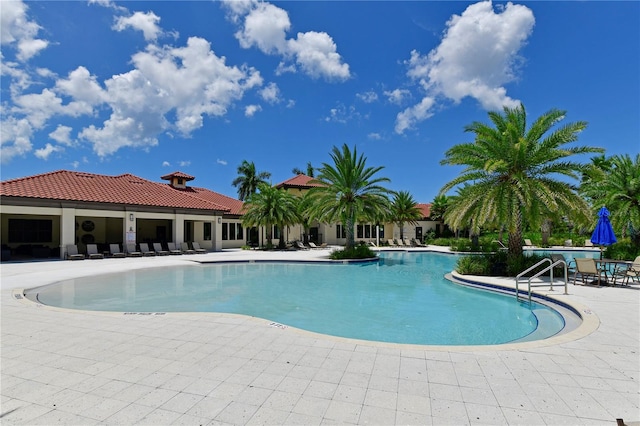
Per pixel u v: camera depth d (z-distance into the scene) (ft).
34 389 11.25
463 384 11.50
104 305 29.60
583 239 97.96
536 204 38.29
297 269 56.03
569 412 9.72
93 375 12.34
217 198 113.91
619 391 11.00
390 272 52.65
